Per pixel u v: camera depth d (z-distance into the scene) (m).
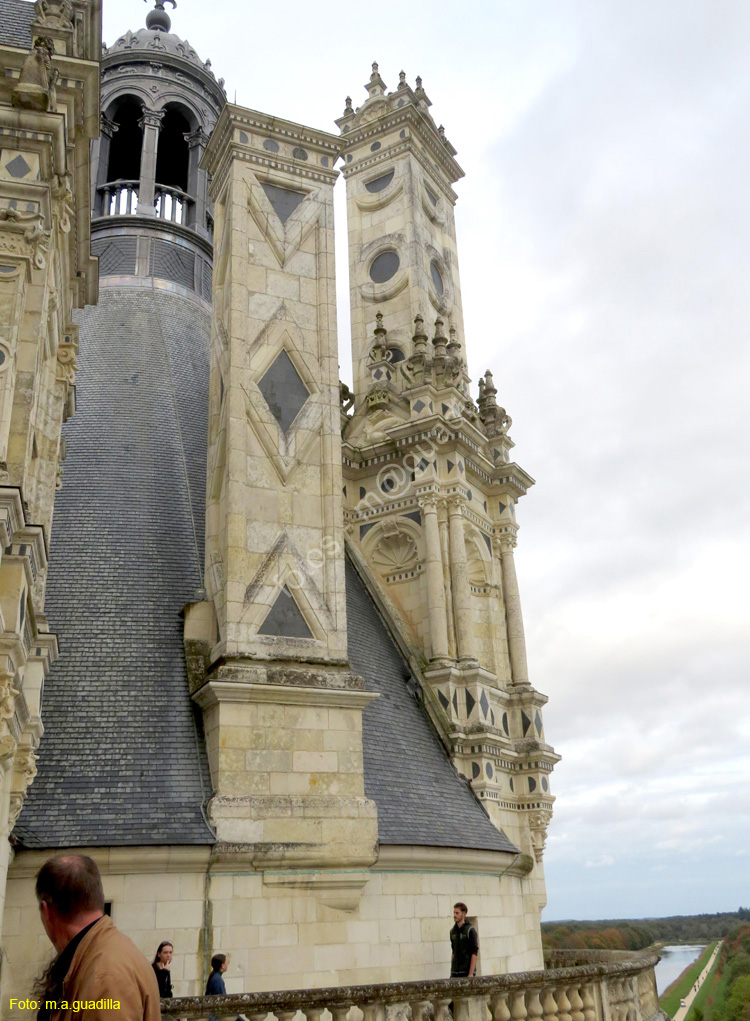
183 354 32.41
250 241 23.58
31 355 14.66
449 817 22.11
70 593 21.12
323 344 23.53
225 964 14.34
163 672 19.92
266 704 18.83
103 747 18.05
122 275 35.50
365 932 18.45
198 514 24.77
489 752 25.53
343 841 18.31
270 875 17.56
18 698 13.34
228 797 17.61
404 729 24.25
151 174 39.28
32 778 15.61
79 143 19.28
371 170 37.16
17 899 15.66
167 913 16.48
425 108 38.19
